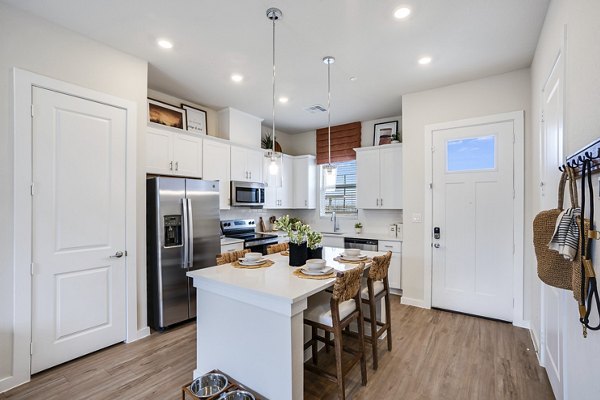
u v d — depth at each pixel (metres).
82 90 2.52
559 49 1.84
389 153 4.68
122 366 2.42
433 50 2.80
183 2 2.12
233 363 2.04
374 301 2.44
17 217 2.17
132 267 2.85
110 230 2.70
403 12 2.23
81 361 2.48
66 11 2.22
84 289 2.54
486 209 3.40
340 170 5.59
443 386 2.17
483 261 3.42
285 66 3.13
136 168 2.90
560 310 1.83
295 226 2.54
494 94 3.34
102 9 2.19
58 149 2.39
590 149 1.10
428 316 3.48
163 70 3.21
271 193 5.23
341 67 3.14
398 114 4.80
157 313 3.11
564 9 1.70
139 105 2.94
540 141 2.56
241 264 2.47
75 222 2.48
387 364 2.46
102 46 2.67
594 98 1.26
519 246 3.20
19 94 2.18
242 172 4.59
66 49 2.44
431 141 3.72
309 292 1.80
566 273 1.38
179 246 3.23
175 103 3.99
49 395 2.05
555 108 2.00
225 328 2.08
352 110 4.59
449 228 3.62
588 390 1.33
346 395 2.07
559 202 1.49
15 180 2.16
